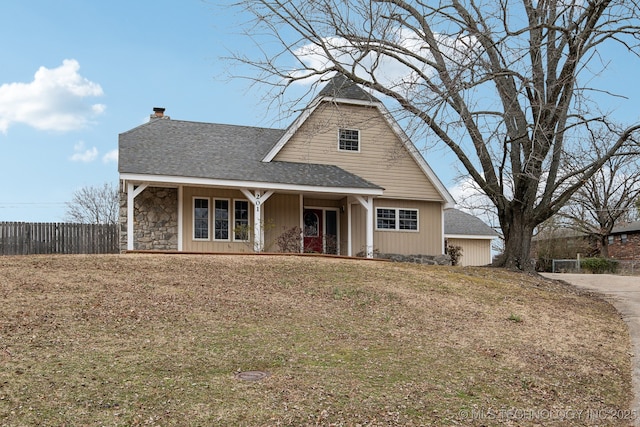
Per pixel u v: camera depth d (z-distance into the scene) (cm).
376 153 2317
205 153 2116
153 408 625
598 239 4072
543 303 1455
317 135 2253
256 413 630
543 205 1980
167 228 2003
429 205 2391
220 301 1146
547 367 902
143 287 1219
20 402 616
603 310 1464
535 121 1677
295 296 1257
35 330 870
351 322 1079
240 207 2114
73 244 2164
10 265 1388
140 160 1920
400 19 1645
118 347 820
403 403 691
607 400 781
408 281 1520
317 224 2289
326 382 738
